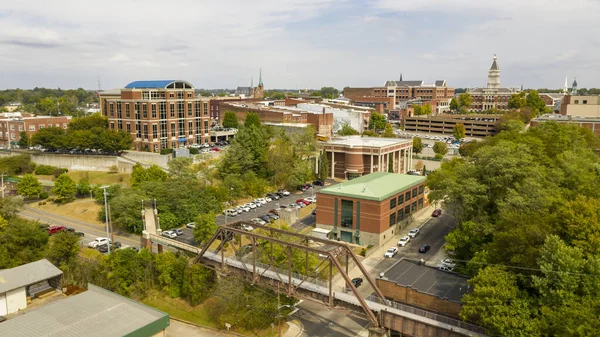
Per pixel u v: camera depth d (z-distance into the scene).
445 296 55.19
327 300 51.59
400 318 47.12
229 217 99.69
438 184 83.38
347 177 138.75
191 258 69.06
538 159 83.50
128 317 47.03
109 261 69.19
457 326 46.22
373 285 51.16
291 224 97.62
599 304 39.16
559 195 62.44
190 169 112.88
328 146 140.88
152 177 107.00
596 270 41.59
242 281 61.09
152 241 75.94
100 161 130.88
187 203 96.81
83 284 68.69
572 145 94.38
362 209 88.00
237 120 188.88
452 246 68.19
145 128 138.75
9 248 70.88
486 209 71.75
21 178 120.44
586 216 49.22
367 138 163.25
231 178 114.00
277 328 58.12
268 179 128.62
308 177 131.12
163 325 47.25
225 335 58.75
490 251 54.50
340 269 48.16
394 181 100.75
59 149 142.88
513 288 44.12
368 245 87.56
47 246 75.00
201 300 65.81
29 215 99.31
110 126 147.75
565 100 187.62
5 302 57.81
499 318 41.62
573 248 44.28
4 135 165.25
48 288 65.69
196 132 155.12
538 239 49.62
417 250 84.38
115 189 101.00
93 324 45.50
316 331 57.47
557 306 41.88
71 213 100.44
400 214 95.94
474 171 74.38
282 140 136.25
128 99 140.00
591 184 65.69
